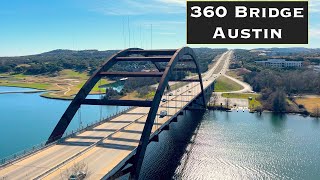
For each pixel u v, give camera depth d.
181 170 74.75
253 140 99.62
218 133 107.31
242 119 129.75
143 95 177.25
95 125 77.38
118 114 91.25
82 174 46.19
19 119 135.25
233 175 73.00
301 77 188.75
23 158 54.44
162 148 90.31
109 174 48.81
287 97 169.25
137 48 97.50
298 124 122.12
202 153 86.69
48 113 148.00
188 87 175.38
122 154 56.84
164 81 72.75
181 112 113.12
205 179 70.44
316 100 162.38
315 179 70.94
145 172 72.19
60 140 63.91
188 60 120.50
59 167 50.28
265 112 144.25
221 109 148.12
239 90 197.00
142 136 62.28
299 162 80.94
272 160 82.12
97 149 59.75
